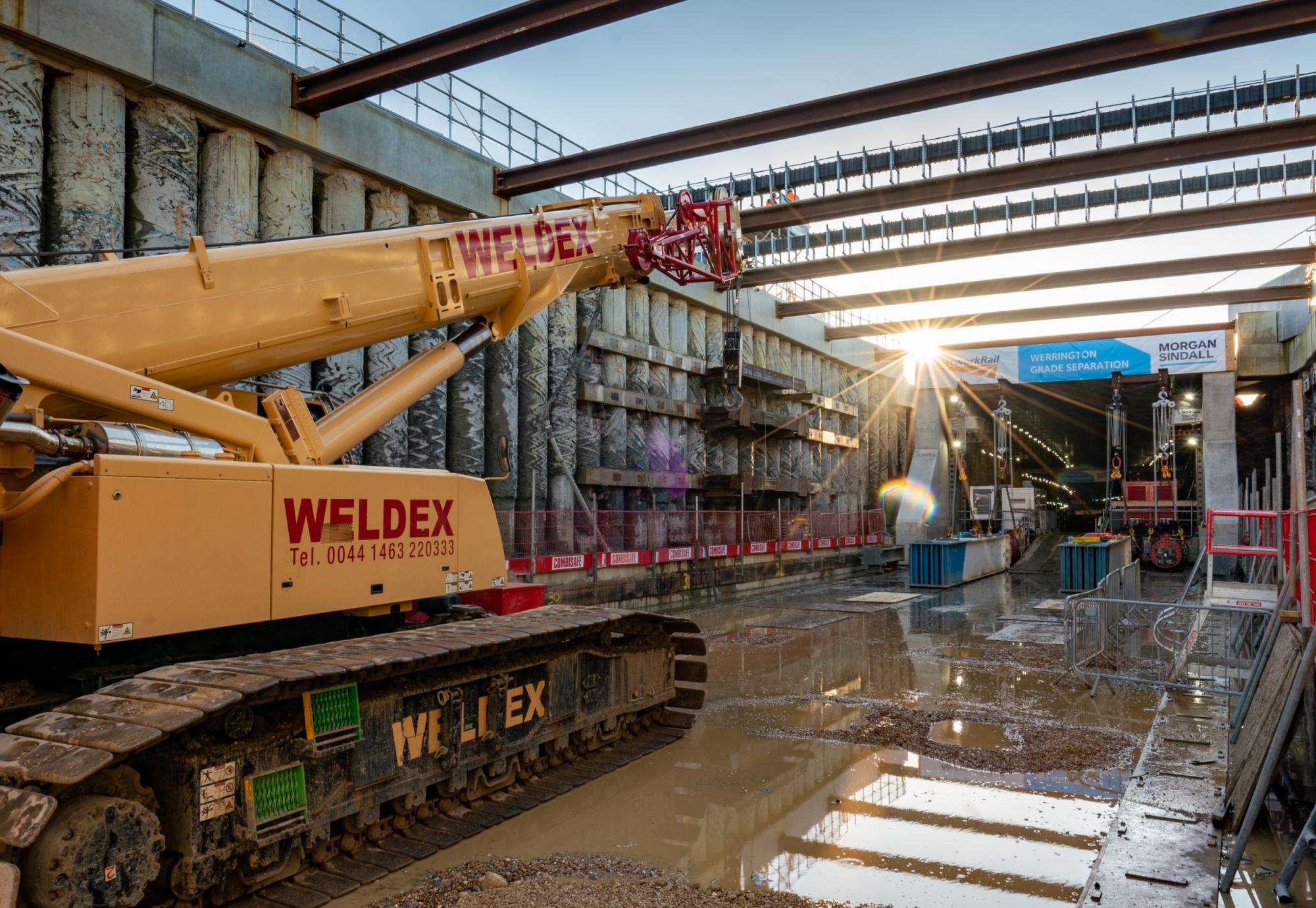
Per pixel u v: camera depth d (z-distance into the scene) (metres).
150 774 5.29
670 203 23.47
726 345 26.47
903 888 5.91
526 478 20.30
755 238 27.67
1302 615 7.18
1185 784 7.74
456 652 6.70
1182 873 5.85
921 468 39.56
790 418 31.48
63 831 4.48
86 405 5.68
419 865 6.34
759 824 7.14
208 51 13.41
